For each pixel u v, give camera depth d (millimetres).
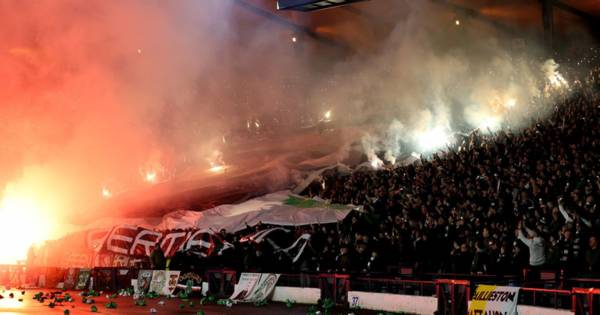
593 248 14258
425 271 18781
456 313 14383
